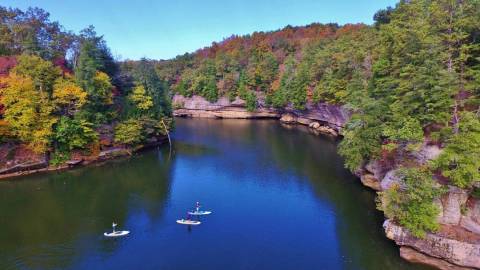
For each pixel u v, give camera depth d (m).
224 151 72.38
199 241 34.97
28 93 55.50
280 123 113.19
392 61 47.19
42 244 34.81
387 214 31.69
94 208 43.31
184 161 64.62
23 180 53.62
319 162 61.72
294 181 52.00
